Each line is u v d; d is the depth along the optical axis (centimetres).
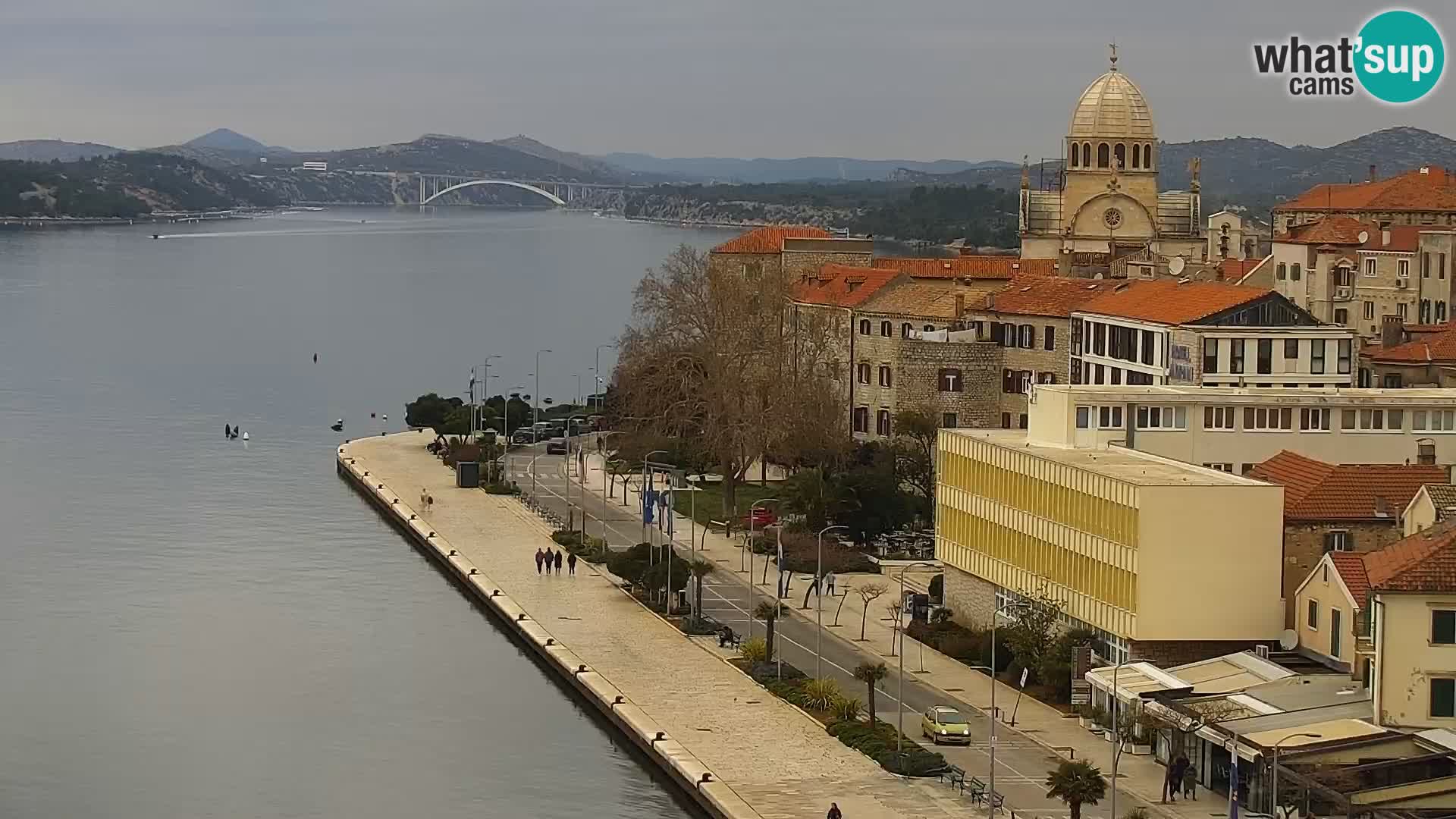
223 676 16738
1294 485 15438
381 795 13662
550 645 17050
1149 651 14250
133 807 13450
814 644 16875
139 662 17212
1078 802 11581
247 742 14888
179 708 15825
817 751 13762
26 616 18912
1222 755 12481
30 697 16100
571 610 18550
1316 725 12225
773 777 13125
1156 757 13300
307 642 17962
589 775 14050
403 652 17600
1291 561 14688
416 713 15662
